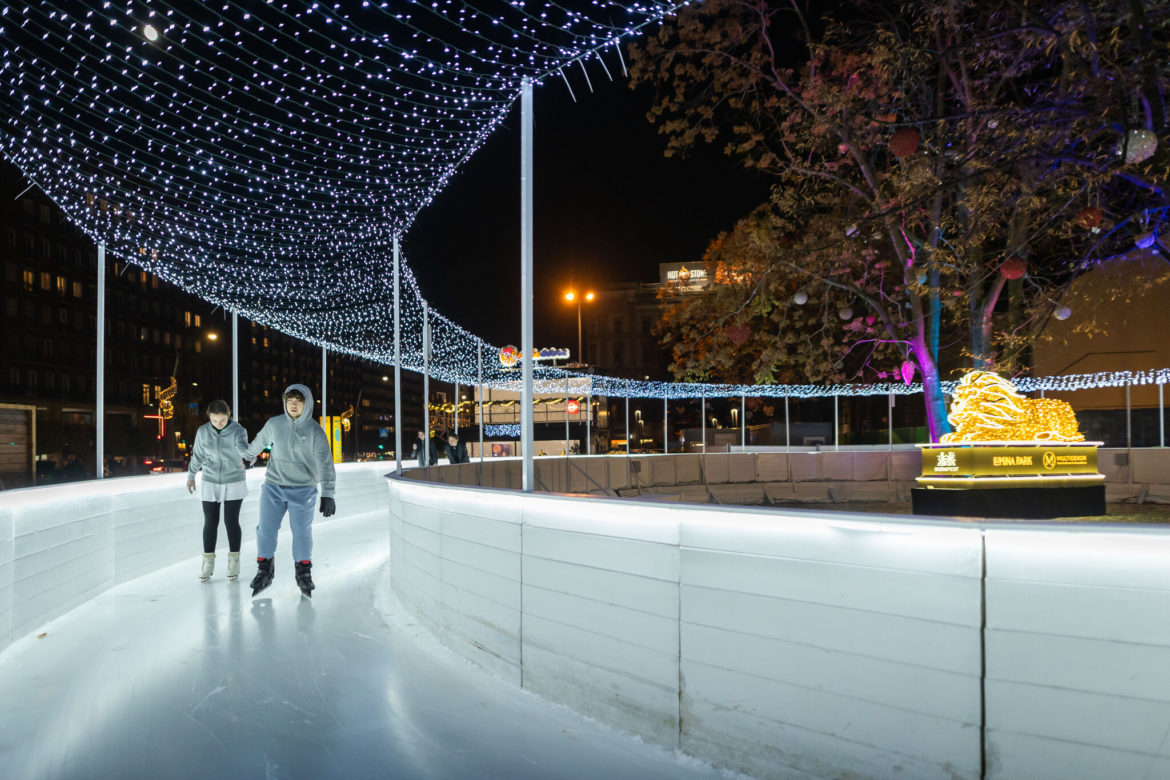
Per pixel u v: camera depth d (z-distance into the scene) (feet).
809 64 46.06
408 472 26.37
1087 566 7.20
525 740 10.87
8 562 15.96
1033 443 35.91
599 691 11.37
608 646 11.25
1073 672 7.21
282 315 52.37
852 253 41.45
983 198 32.35
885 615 8.33
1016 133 28.53
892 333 50.72
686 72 50.49
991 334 45.37
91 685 13.41
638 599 10.80
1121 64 29.76
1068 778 7.18
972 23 37.60
